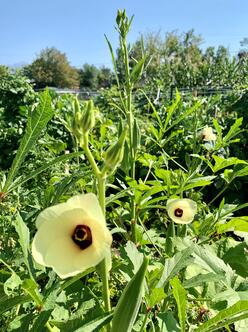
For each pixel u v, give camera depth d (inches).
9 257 18.1
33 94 93.1
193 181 24.5
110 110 95.0
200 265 17.3
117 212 26.5
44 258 9.6
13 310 15.8
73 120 11.0
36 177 44.4
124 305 11.5
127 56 23.2
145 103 103.8
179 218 21.2
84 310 15.6
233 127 29.2
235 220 23.3
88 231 9.8
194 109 29.0
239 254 21.7
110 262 12.1
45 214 9.7
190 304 20.8
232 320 12.1
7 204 24.6
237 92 102.2
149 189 23.4
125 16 22.6
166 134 66.9
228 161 25.6
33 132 13.3
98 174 11.1
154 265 24.2
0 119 88.4
